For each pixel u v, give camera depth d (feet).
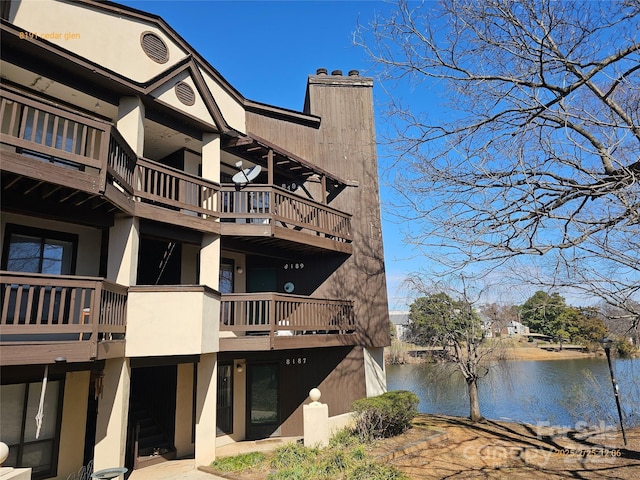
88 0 27.22
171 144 35.42
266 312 33.37
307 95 50.78
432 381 59.52
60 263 27.53
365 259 44.24
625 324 18.33
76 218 24.70
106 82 27.07
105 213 26.21
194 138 34.17
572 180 16.08
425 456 30.35
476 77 17.48
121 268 26.17
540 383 60.39
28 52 23.86
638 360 53.16
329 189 45.78
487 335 48.21
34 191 22.85
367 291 43.62
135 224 27.02
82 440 27.37
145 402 37.50
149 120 30.73
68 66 25.22
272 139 42.57
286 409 39.52
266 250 39.32
